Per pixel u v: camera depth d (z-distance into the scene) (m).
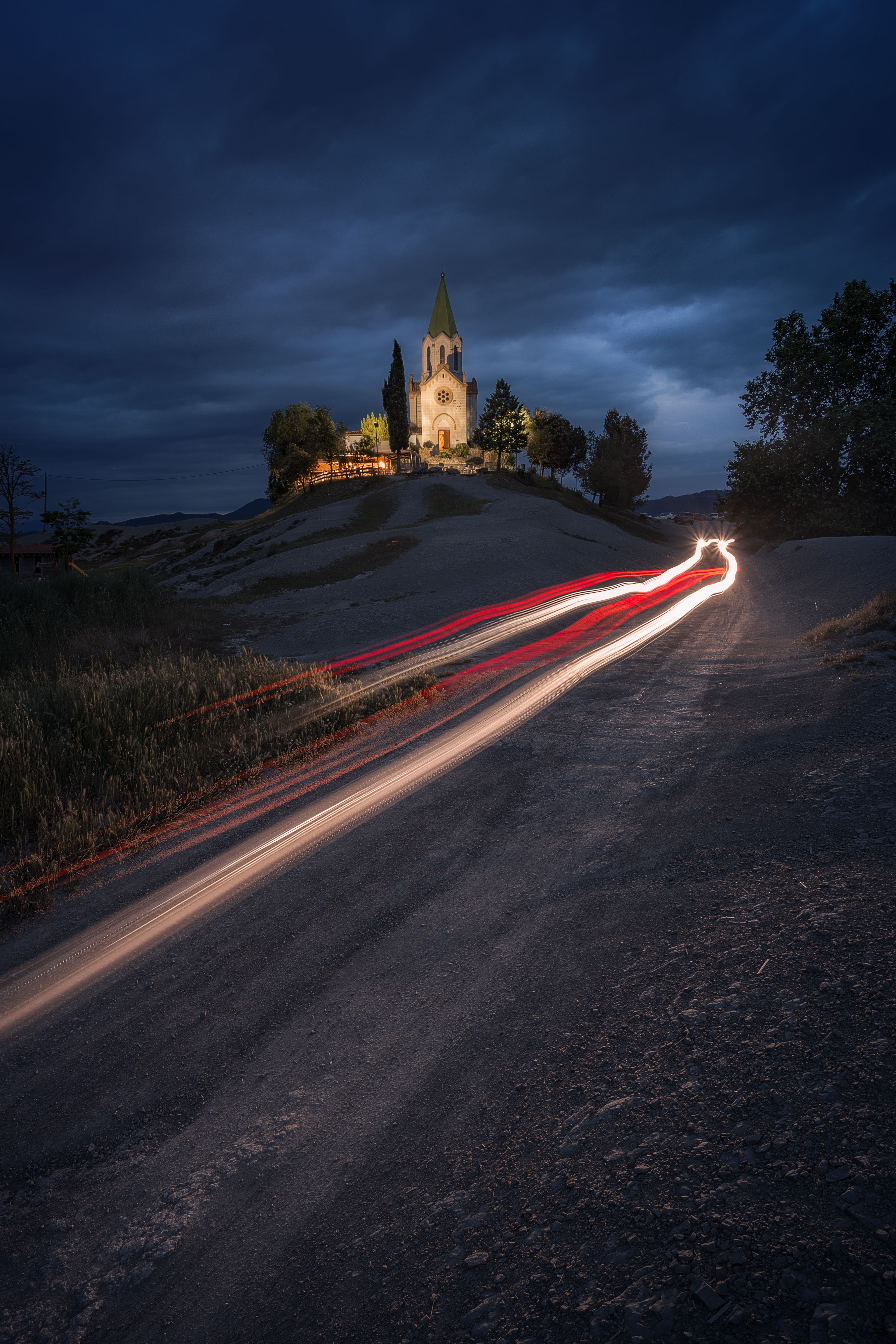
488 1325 1.68
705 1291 1.57
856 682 8.38
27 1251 2.38
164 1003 3.75
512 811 6.06
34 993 3.91
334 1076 3.07
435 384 105.00
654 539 71.62
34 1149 2.84
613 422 90.31
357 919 4.46
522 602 23.80
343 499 69.06
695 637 15.55
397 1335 1.75
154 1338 1.99
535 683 11.54
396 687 11.00
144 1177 2.64
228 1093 3.05
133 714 8.20
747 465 36.81
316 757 7.93
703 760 6.78
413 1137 2.62
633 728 8.38
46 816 6.04
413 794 6.63
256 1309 2.00
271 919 4.54
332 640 17.39
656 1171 2.04
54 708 8.47
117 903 4.84
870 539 27.00
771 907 3.63
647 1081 2.52
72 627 15.49
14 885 5.00
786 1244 1.64
